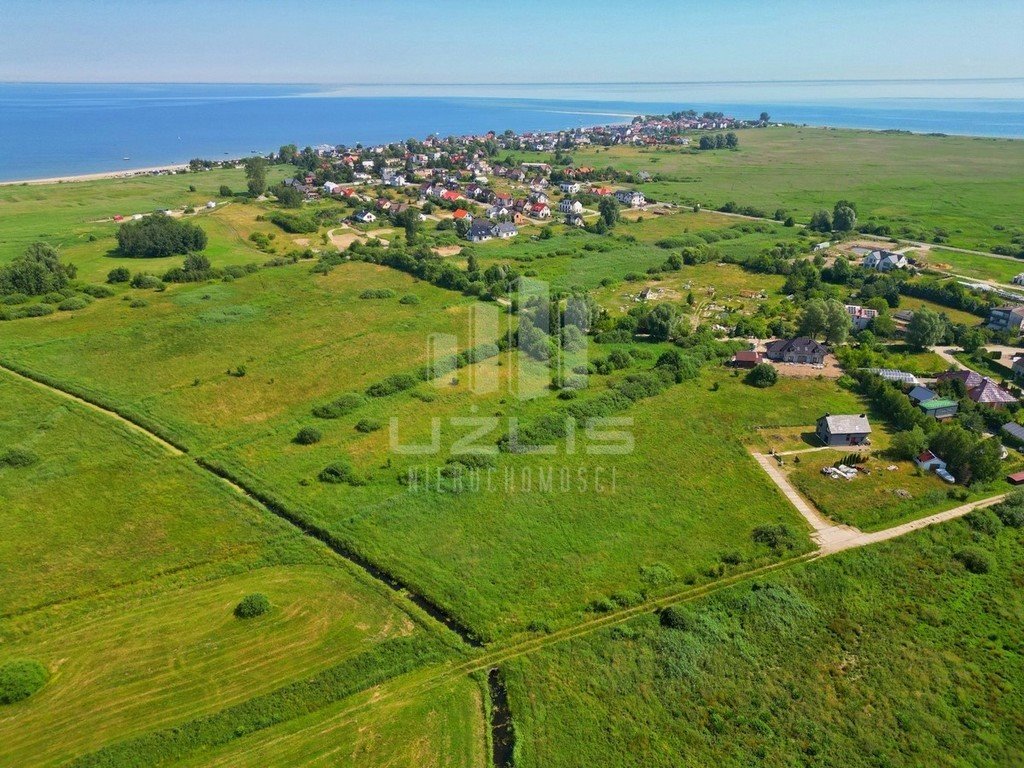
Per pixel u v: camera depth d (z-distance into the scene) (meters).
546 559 54.53
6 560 52.66
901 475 68.06
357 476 64.62
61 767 37.06
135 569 52.22
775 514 61.38
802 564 54.78
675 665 44.91
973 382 85.12
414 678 43.81
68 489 61.56
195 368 88.50
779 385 89.19
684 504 62.50
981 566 54.66
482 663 45.00
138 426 73.75
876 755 39.44
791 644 47.12
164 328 100.75
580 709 41.66
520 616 48.59
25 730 39.34
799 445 74.00
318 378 87.31
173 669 43.78
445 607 49.16
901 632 48.41
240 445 70.25
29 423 72.19
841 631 48.28
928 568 54.91
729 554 55.28
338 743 39.16
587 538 57.25
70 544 54.66
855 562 55.06
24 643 45.53
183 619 47.84
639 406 82.31
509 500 62.12
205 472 65.12
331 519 58.41
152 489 62.06
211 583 51.38
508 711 41.50
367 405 80.31
